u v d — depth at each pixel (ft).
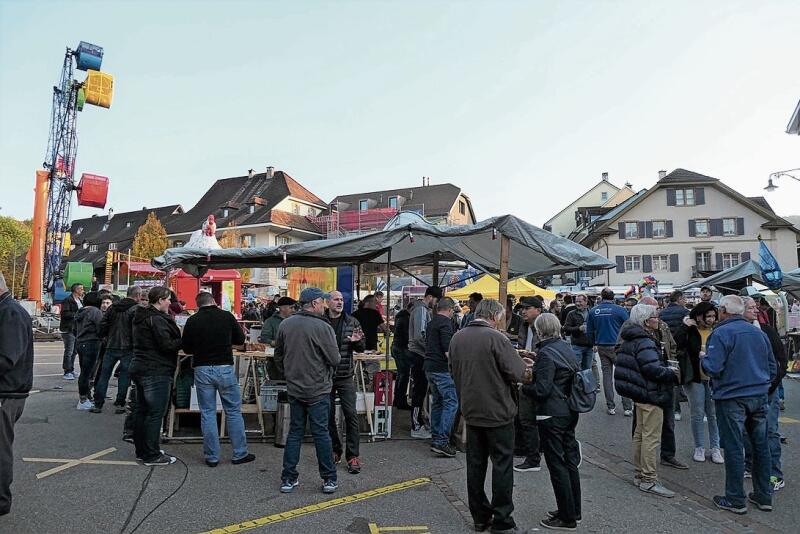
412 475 18.17
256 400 23.11
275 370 23.68
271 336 26.86
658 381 16.71
